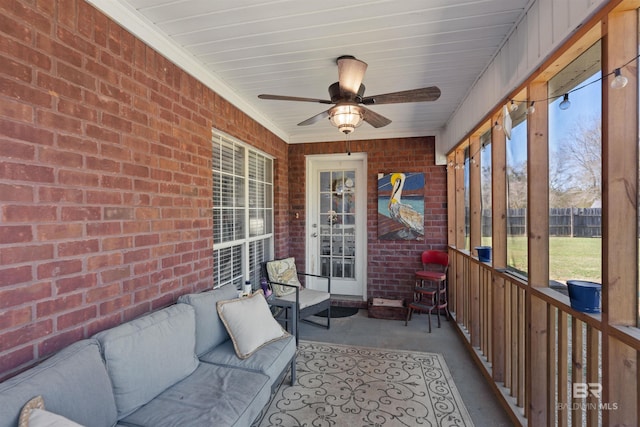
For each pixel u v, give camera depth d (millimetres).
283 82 2559
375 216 4191
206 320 1958
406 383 2309
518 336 1958
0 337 1096
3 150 1107
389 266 4145
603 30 1141
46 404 1023
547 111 1690
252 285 3527
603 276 1172
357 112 2006
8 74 1124
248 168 3363
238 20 1727
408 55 2107
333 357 2732
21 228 1162
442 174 3984
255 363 1821
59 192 1304
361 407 2012
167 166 1972
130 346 1402
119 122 1609
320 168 4516
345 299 4309
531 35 1604
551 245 1707
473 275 2867
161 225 1913
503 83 1972
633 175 1120
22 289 1165
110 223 1552
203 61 2197
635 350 1122
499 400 2098
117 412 1329
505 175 2293
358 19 1717
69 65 1350
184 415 1356
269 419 1884
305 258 4422
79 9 1397
